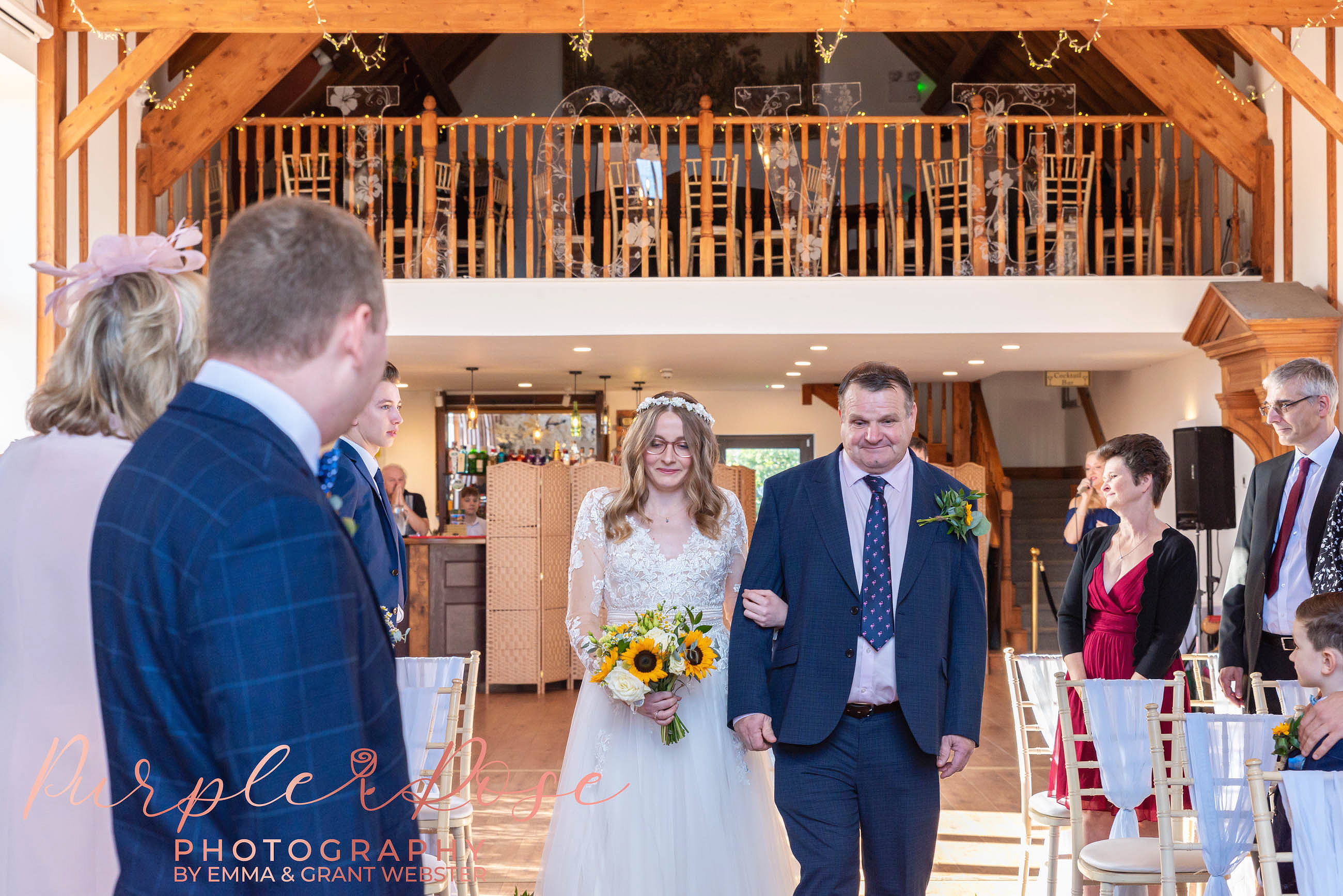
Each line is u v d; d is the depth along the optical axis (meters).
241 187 8.13
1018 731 3.63
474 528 10.09
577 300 7.84
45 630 1.34
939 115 12.17
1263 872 2.00
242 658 0.95
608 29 6.32
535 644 8.42
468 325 7.83
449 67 12.09
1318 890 1.96
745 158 8.09
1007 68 10.96
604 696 2.93
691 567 2.95
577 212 10.27
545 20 6.28
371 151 8.13
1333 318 6.75
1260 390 6.95
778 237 8.99
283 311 1.06
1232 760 2.45
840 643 2.51
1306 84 6.25
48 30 6.34
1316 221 7.32
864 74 12.38
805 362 9.62
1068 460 13.13
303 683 0.96
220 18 6.31
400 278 8.16
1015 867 4.13
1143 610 3.29
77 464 1.38
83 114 6.45
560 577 8.64
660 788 2.82
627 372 10.53
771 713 2.58
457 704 2.96
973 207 8.06
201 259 1.54
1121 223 8.17
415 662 3.15
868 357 9.33
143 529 1.00
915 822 2.48
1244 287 7.25
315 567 1.00
